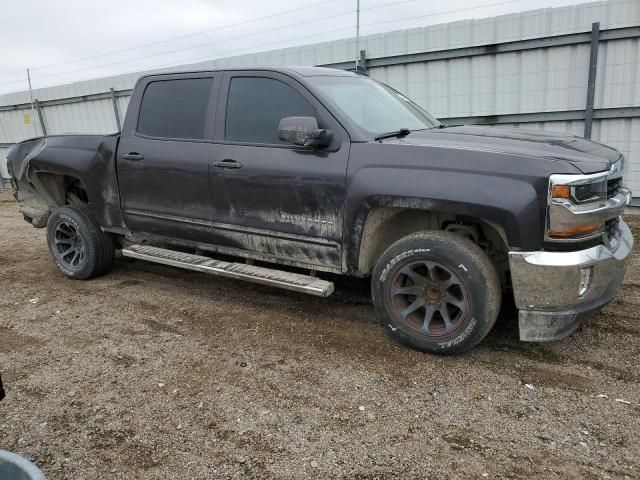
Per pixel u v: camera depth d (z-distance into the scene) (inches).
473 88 326.0
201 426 110.3
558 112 303.4
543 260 117.9
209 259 176.2
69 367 138.6
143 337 156.3
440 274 134.1
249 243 162.9
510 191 118.9
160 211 180.5
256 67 161.2
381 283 140.1
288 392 122.6
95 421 113.3
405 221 148.7
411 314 140.9
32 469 63.5
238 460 99.3
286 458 99.5
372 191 134.4
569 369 129.6
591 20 281.6
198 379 129.9
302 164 146.7
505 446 101.5
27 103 618.5
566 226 116.5
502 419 110.1
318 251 149.3
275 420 111.7
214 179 163.6
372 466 96.5
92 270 207.8
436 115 343.6
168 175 174.2
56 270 232.5
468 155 125.6
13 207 461.4
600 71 287.4
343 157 140.8
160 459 100.4
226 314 171.9
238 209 161.3
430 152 130.2
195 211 171.8
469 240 130.6
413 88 348.8
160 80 181.9
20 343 155.2
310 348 145.0
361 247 141.5
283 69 156.8
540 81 304.3
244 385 126.3
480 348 141.9
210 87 169.5
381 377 128.0
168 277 214.2
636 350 137.8
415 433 106.1
